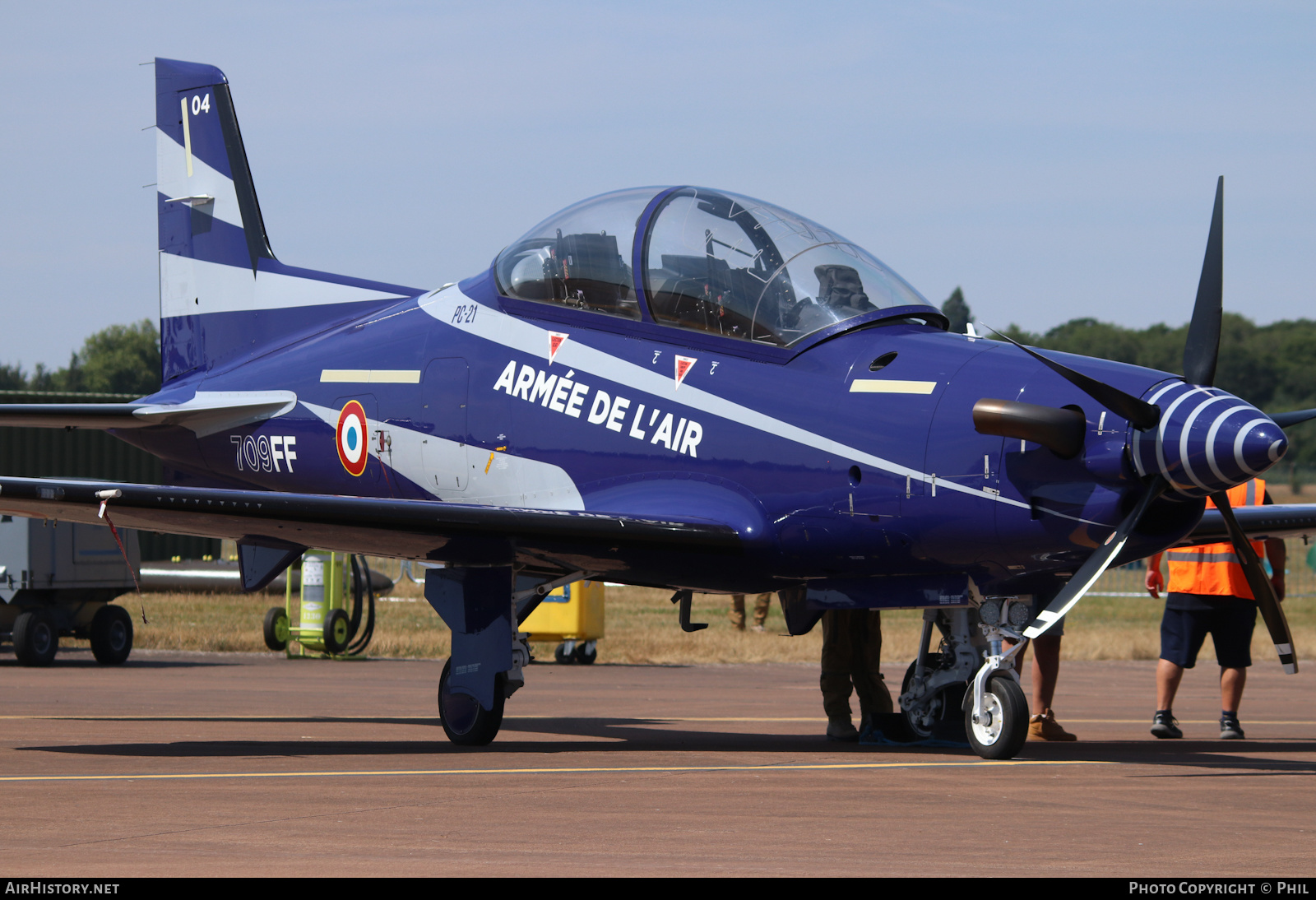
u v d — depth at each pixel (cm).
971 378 2531
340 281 3972
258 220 4203
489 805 1852
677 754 2617
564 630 5800
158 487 2570
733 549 2756
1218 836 1636
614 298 3033
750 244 2891
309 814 1755
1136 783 2169
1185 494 2348
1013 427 2372
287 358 3891
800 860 1448
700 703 4038
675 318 2934
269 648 6109
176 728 3114
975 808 1855
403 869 1372
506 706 3919
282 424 3791
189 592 9300
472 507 2650
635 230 3028
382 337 3594
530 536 2664
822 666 3002
